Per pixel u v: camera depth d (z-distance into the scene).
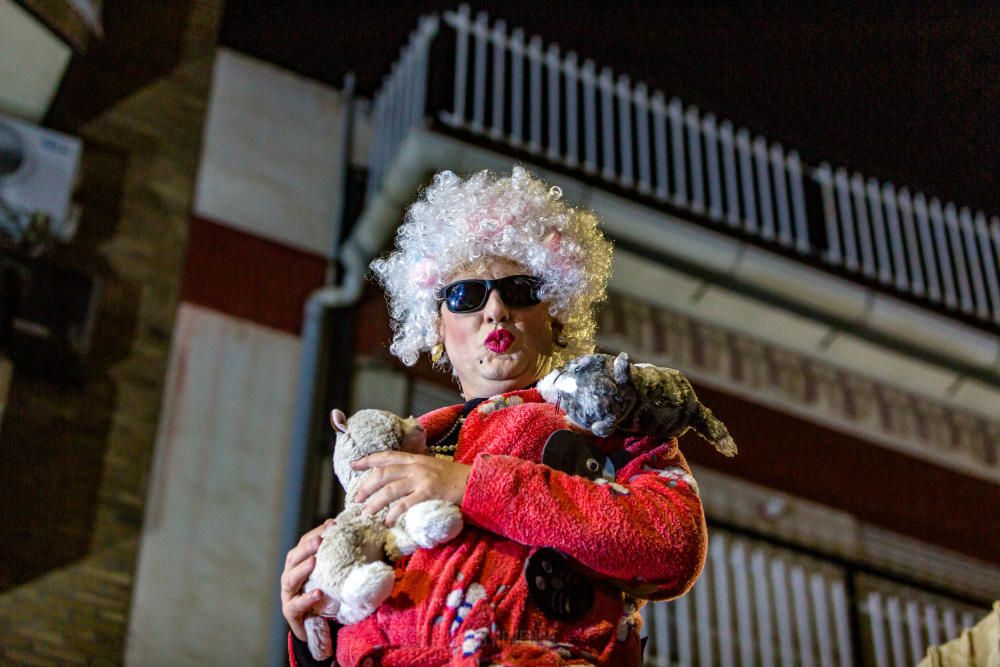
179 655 6.81
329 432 7.80
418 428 2.39
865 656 8.16
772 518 8.85
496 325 2.59
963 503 9.68
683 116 10.53
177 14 8.73
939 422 9.97
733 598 8.07
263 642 7.12
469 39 9.91
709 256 9.23
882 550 9.13
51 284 6.93
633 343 9.12
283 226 8.64
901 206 10.73
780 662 7.96
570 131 9.59
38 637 6.38
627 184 9.41
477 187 2.80
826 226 10.43
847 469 9.38
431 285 2.73
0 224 6.86
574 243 2.72
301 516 7.46
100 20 7.98
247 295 8.18
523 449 2.35
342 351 8.12
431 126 8.43
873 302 9.59
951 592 8.41
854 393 9.77
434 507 2.20
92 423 7.07
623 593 2.29
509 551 2.24
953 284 10.85
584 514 2.20
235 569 7.23
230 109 8.94
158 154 8.13
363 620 2.24
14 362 6.84
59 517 6.75
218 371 7.79
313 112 9.34
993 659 3.26
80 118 7.89
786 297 9.43
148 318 7.57
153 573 6.95
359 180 9.14
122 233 7.69
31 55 7.11
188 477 7.34
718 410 9.16
